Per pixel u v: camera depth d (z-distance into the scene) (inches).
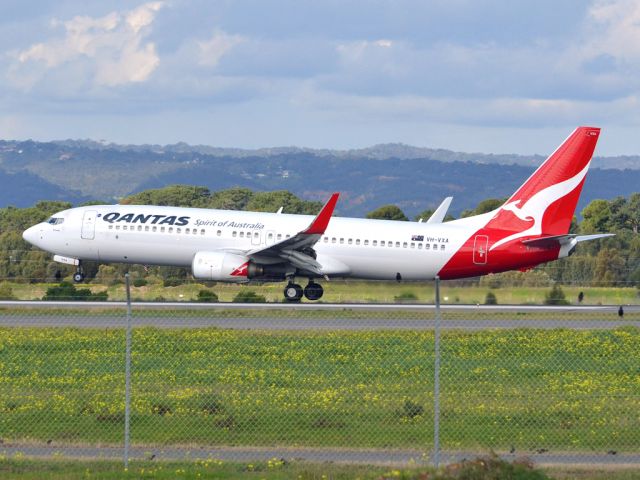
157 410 4160.9
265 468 3415.4
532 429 3964.1
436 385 3481.8
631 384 4736.7
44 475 3270.2
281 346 5556.1
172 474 3304.6
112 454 3597.4
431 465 3449.8
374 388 4542.3
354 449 3661.4
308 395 4377.5
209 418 4052.7
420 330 6181.1
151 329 6151.6
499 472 3021.7
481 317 7057.1
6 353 5344.5
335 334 5984.3
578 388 4618.6
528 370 5032.0
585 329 6417.3
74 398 4360.2
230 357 5260.8
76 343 5644.7
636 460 3575.3
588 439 3846.0
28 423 4008.4
